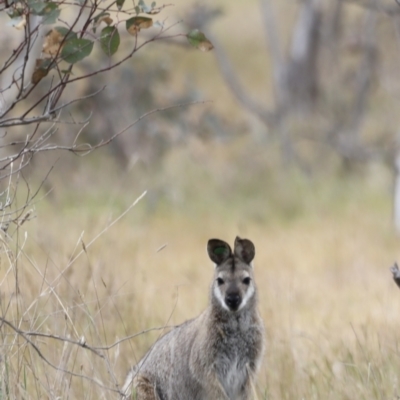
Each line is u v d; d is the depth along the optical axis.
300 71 53.00
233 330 14.26
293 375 15.18
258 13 76.81
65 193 37.28
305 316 20.78
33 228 24.91
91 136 39.75
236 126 48.28
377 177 40.91
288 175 40.50
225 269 14.29
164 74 41.34
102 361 14.98
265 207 37.56
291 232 33.41
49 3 11.36
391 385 14.37
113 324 16.62
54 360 14.42
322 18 53.62
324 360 15.85
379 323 19.67
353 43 49.81
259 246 31.56
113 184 38.62
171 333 15.05
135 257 25.09
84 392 13.61
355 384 14.30
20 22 11.33
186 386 14.52
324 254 29.72
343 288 24.80
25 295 15.81
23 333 11.82
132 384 13.57
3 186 23.16
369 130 53.09
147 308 19.22
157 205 37.41
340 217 35.34
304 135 47.75
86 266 19.02
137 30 11.97
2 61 37.41
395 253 30.06
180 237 33.06
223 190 39.66
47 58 11.67
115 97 39.59
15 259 13.27
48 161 38.38
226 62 49.97
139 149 40.97
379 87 56.91
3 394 12.20
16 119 11.47
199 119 41.56
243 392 14.45
